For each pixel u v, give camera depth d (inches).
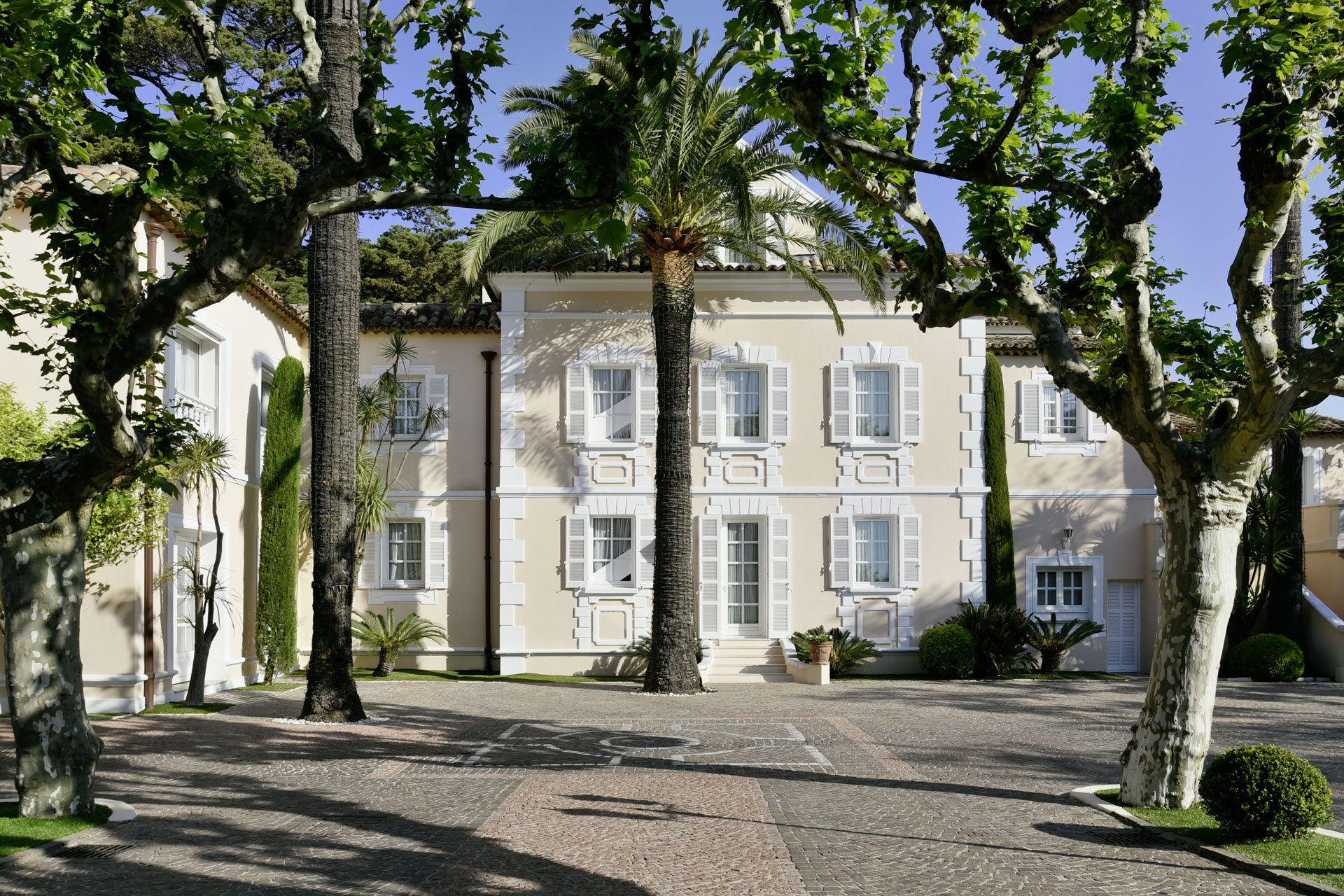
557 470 858.1
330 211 303.1
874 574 872.9
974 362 874.8
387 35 319.6
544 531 854.5
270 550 772.0
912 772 412.5
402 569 880.9
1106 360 373.4
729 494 860.0
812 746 479.5
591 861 278.8
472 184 304.5
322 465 569.0
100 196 313.9
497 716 583.8
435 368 883.4
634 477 856.9
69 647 325.1
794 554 860.6
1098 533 896.3
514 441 856.3
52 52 287.0
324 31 569.0
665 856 283.6
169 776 395.9
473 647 863.1
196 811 337.7
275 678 799.7
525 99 720.3
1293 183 303.9
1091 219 390.0
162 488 355.6
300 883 258.4
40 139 309.4
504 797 361.4
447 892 251.0
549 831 312.5
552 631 847.1
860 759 443.5
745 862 277.3
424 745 479.2
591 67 691.4
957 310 372.2
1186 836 297.7
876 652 847.1
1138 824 316.2
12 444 487.2
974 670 834.8
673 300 720.3
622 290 864.3
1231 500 333.7
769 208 755.4
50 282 581.0
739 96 336.2
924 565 863.1
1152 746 337.4
